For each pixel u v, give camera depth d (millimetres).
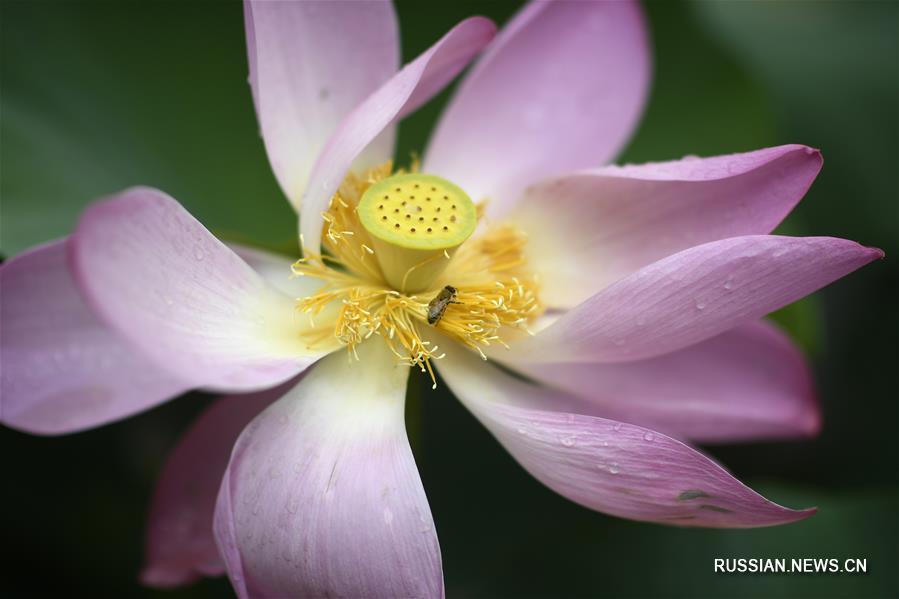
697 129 802
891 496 761
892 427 798
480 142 777
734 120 800
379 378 712
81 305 674
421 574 676
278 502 680
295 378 737
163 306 664
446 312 729
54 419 670
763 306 696
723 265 686
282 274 729
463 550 760
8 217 720
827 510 757
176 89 758
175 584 724
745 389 765
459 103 770
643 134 804
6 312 669
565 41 783
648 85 786
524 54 781
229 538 666
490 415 706
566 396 745
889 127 822
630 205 743
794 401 765
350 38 740
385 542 676
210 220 754
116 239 644
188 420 775
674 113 804
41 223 725
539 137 782
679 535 755
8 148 729
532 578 751
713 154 799
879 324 807
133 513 759
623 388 753
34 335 671
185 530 727
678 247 741
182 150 756
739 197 728
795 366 762
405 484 683
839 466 797
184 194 753
